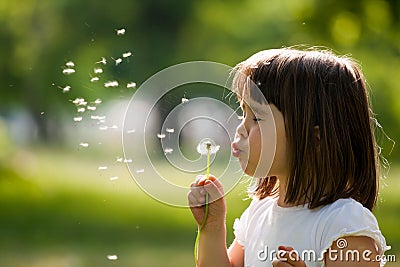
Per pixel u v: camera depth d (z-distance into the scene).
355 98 5.78
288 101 5.67
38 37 47.41
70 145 45.53
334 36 25.55
